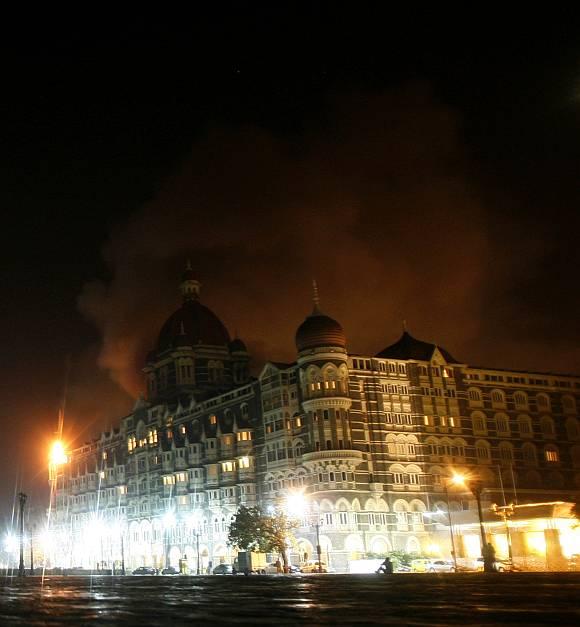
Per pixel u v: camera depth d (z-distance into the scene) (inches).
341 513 5679.1
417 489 6077.8
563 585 1594.5
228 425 6835.6
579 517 4630.9
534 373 6983.3
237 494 6555.1
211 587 2048.5
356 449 5851.4
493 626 749.3
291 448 6141.7
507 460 6579.7
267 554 5718.5
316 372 5949.8
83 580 3467.0
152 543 7495.1
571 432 6983.3
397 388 6274.6
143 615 979.9
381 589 1622.8
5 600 1439.5
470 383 6638.8
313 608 1059.3
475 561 4249.5
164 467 7460.6
